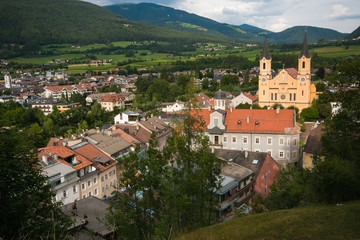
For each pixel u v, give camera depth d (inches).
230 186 2073.1
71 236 1424.7
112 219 1334.9
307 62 5408.5
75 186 2427.4
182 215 1385.3
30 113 6791.3
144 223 1364.4
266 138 3368.6
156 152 1448.1
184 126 1834.4
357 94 1627.7
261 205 2071.9
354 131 1702.8
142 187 1393.9
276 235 1052.5
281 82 5634.8
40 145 4938.5
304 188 1568.7
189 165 1501.0
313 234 1018.1
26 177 1236.5
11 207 1049.5
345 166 1392.7
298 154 3376.0
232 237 1087.0
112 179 2906.0
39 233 1092.5
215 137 3540.8
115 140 3245.6
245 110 3595.0
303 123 4426.7
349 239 954.7
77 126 6619.1
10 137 1222.3
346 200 1387.8
